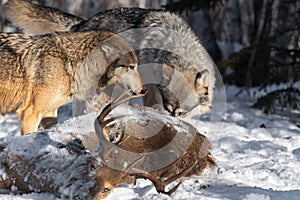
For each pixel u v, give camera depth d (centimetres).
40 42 2423
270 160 2236
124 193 1555
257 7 6278
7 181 1625
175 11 4428
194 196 1564
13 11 2961
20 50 2417
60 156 1549
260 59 4456
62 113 3353
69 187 1458
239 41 6681
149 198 1482
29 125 2414
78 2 7356
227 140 2705
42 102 2400
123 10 2848
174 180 1519
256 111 3900
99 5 8156
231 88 4959
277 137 3070
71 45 2380
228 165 2144
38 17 2978
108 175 1459
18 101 2423
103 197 1489
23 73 2394
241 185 1773
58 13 3003
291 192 1642
